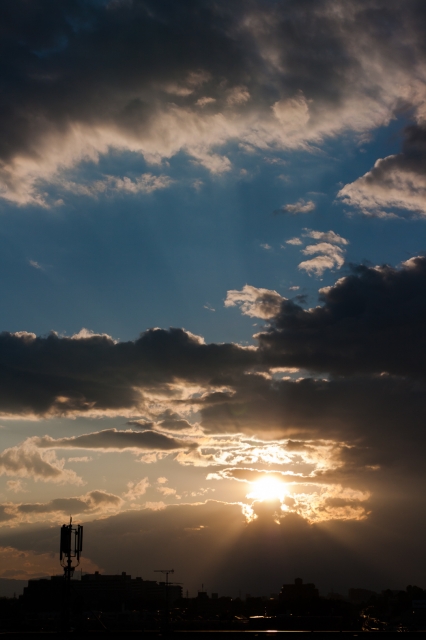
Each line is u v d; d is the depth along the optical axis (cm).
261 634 15188
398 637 14625
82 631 15362
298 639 14375
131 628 19538
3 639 14050
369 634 15162
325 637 14588
